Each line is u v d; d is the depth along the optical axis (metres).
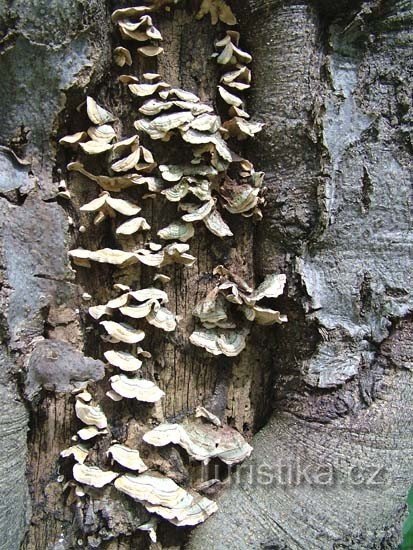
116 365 0.33
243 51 0.36
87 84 0.32
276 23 0.34
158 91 0.34
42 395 0.34
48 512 0.34
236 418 0.37
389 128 0.33
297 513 0.33
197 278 0.36
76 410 0.33
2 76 0.31
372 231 0.34
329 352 0.34
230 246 0.36
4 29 0.30
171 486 0.33
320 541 0.32
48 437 0.34
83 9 0.30
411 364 0.34
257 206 0.35
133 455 0.33
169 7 0.34
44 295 0.33
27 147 0.32
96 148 0.32
